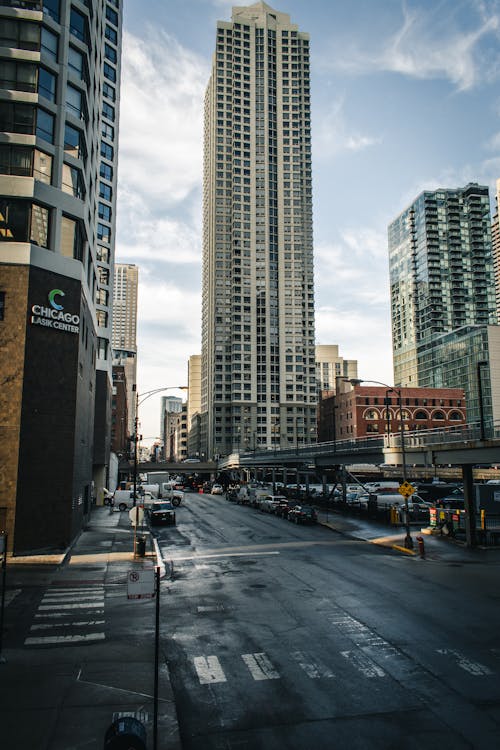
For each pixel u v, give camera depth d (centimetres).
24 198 2900
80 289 3080
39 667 1223
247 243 18050
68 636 1462
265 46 19075
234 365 17388
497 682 1138
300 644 1388
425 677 1168
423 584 2102
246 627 1541
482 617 1627
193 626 1554
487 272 19500
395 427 11612
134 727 786
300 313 18075
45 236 2997
